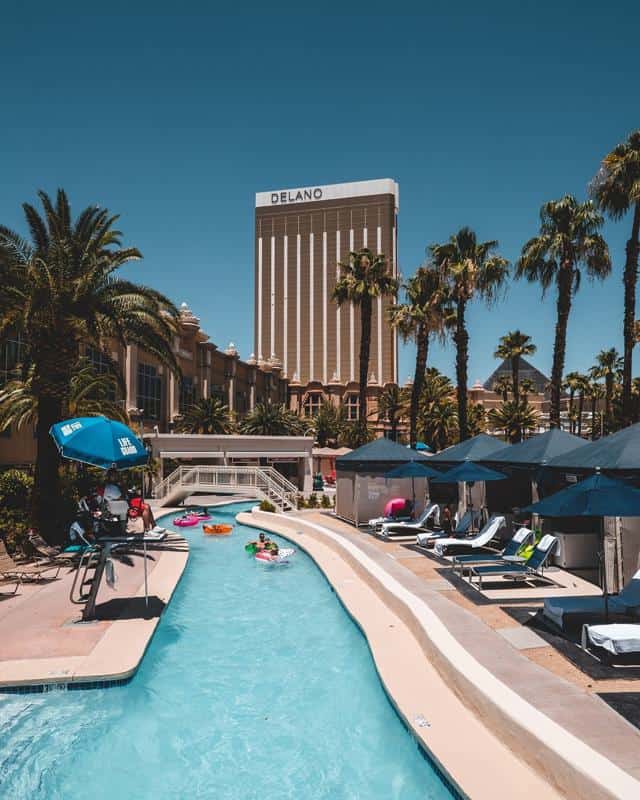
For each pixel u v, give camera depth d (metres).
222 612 12.24
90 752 6.57
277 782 6.05
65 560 15.75
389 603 11.60
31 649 8.80
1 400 23.70
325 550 18.34
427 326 34.34
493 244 31.30
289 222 160.00
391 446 22.78
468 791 5.17
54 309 16.11
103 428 11.05
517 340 64.56
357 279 37.03
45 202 17.50
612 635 7.43
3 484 18.92
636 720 5.89
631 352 23.77
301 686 8.41
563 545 13.56
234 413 54.91
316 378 153.88
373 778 6.12
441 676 7.94
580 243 26.97
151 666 9.11
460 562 13.23
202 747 6.74
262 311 159.38
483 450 19.73
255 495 29.16
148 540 10.90
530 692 6.64
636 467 10.49
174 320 19.31
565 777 5.05
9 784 5.96
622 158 23.50
